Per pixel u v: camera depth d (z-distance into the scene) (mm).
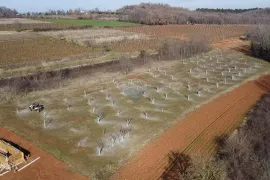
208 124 31938
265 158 24578
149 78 48406
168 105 36781
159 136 28828
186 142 27953
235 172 22469
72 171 23094
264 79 50094
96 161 24375
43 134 28797
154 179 22391
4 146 25797
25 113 33562
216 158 24859
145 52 66812
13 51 63688
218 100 39188
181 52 65062
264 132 29234
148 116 33344
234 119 33406
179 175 22578
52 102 37000
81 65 57000
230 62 61219
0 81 44969
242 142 26156
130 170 23406
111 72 51406
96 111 34531
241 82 47219
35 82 44188
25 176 22438
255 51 68375
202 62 60938
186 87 44062
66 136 28500
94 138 28188
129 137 28406
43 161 24391
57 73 49750
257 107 36344
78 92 40812
